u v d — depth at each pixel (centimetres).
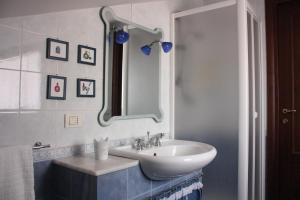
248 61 191
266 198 232
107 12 156
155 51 196
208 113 195
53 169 129
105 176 111
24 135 119
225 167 184
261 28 233
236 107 180
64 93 134
